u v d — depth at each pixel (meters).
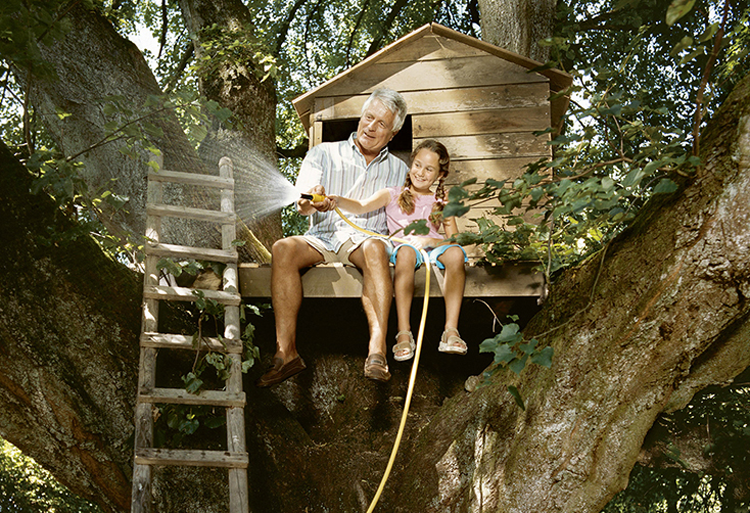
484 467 3.37
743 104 2.79
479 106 4.79
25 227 3.25
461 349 3.52
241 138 6.48
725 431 4.83
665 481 6.36
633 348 3.04
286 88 11.32
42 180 3.13
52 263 3.28
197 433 3.39
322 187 3.62
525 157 4.68
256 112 6.70
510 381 3.53
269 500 3.57
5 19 3.06
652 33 9.18
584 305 3.25
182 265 3.79
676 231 2.87
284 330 3.61
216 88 6.72
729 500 5.33
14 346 3.12
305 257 3.74
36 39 3.37
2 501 10.94
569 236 3.49
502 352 2.71
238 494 2.92
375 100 4.02
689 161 2.66
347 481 3.84
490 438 3.44
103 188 4.23
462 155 4.71
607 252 3.24
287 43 11.48
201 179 3.75
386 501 3.71
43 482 11.19
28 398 3.16
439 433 3.77
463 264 3.68
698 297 2.86
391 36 11.22
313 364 4.62
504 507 3.24
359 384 4.57
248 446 3.68
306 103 5.10
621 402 3.12
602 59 9.19
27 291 3.18
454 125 4.78
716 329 2.91
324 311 4.74
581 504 3.20
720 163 2.79
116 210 3.93
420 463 3.69
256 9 10.73
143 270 4.15
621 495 6.73
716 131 2.87
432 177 3.90
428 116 4.81
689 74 8.73
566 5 8.41
